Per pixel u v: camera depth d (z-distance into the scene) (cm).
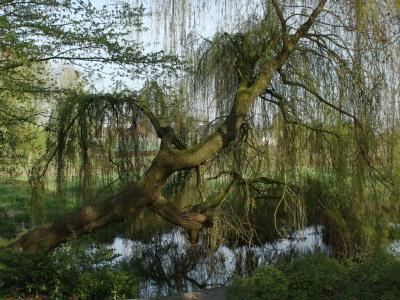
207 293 698
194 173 1160
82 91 1098
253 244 1232
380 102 992
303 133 1066
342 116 1041
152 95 1101
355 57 997
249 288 589
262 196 1153
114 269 772
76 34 895
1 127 1062
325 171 1075
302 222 1048
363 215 1039
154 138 1149
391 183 996
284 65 1080
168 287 1005
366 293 514
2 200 1864
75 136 1090
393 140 988
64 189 1111
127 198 959
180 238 1388
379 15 939
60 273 655
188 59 1094
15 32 845
